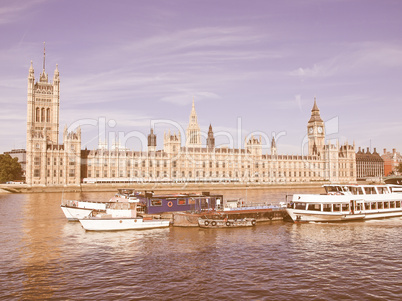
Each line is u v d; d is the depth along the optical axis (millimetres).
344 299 35188
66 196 142875
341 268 44531
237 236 62719
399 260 48000
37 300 34594
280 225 74188
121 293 36281
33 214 86250
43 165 187250
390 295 36156
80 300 34625
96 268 44062
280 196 144375
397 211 85125
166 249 53188
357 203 79375
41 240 58250
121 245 55406
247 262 46812
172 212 73062
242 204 87000
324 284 39031
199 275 41656
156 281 39656
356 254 51062
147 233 64625
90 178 198750
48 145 193375
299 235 63938
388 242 58625
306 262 47000
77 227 69500
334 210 76188
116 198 80625
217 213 72500
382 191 87750
